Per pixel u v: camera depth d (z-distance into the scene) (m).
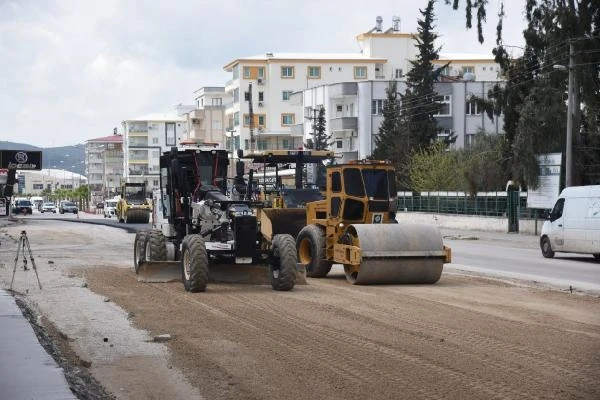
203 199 21.67
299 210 25.27
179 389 10.21
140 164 182.38
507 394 9.76
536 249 39.16
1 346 12.28
